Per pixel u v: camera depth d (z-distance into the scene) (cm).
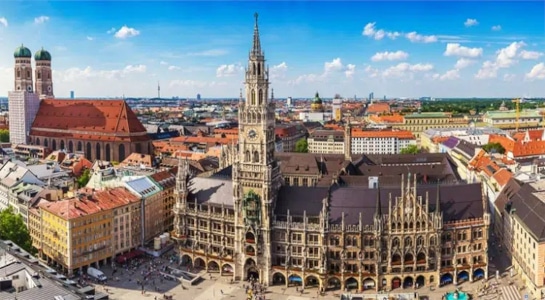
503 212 19675
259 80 16225
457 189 17225
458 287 16138
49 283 11338
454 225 16300
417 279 16400
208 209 17725
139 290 16225
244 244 16812
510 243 18300
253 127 16375
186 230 18225
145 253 19262
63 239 17375
